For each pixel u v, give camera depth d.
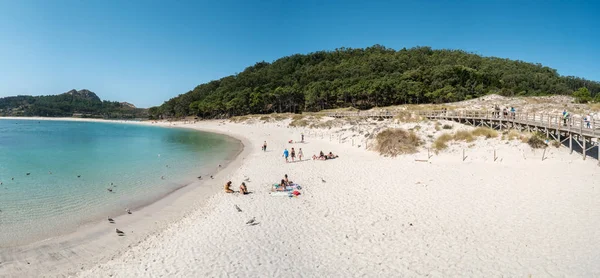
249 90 135.25
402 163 26.72
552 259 10.74
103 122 161.38
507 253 11.32
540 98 70.81
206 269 11.30
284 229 14.45
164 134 76.50
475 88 95.31
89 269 12.05
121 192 22.28
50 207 19.11
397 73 117.88
